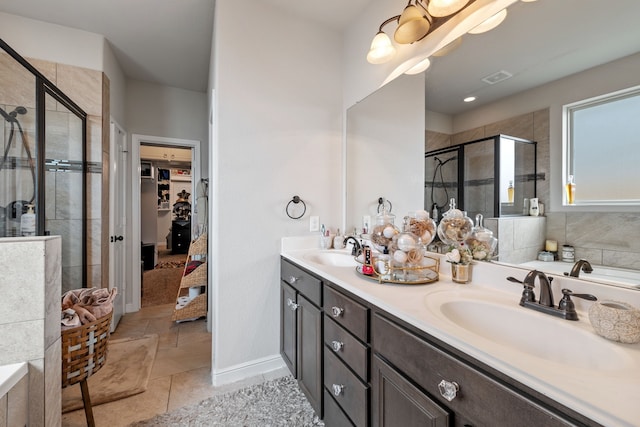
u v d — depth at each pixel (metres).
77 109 2.19
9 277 0.98
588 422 0.47
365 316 1.07
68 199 2.16
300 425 1.46
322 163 2.12
